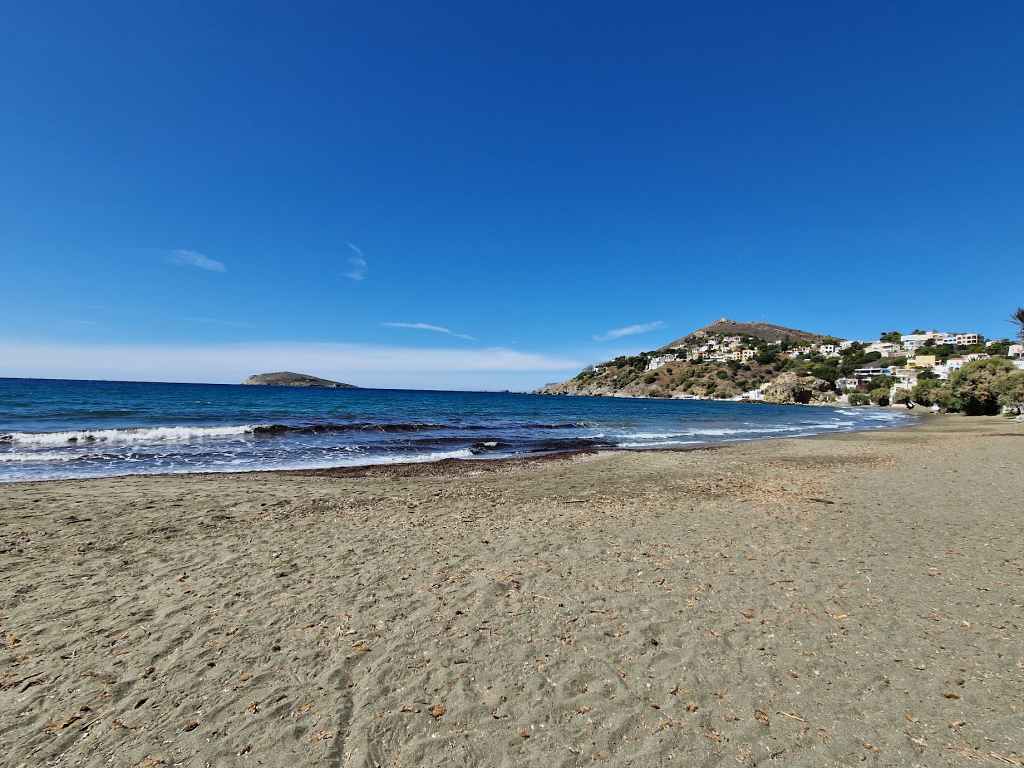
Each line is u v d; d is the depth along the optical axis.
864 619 4.96
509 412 56.59
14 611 5.11
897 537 7.88
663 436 30.17
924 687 3.81
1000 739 3.23
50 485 11.75
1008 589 5.70
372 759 3.10
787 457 19.16
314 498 10.96
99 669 4.05
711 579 6.06
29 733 3.30
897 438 27.91
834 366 168.75
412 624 4.88
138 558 6.81
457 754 3.15
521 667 4.12
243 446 20.97
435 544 7.55
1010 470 14.71
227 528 8.38
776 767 3.01
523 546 7.44
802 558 6.84
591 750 3.18
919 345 182.88
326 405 55.25
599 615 5.07
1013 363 61.12
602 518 9.27
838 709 3.56
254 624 4.86
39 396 49.72
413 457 19.39
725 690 3.80
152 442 21.33
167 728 3.37
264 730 3.35
